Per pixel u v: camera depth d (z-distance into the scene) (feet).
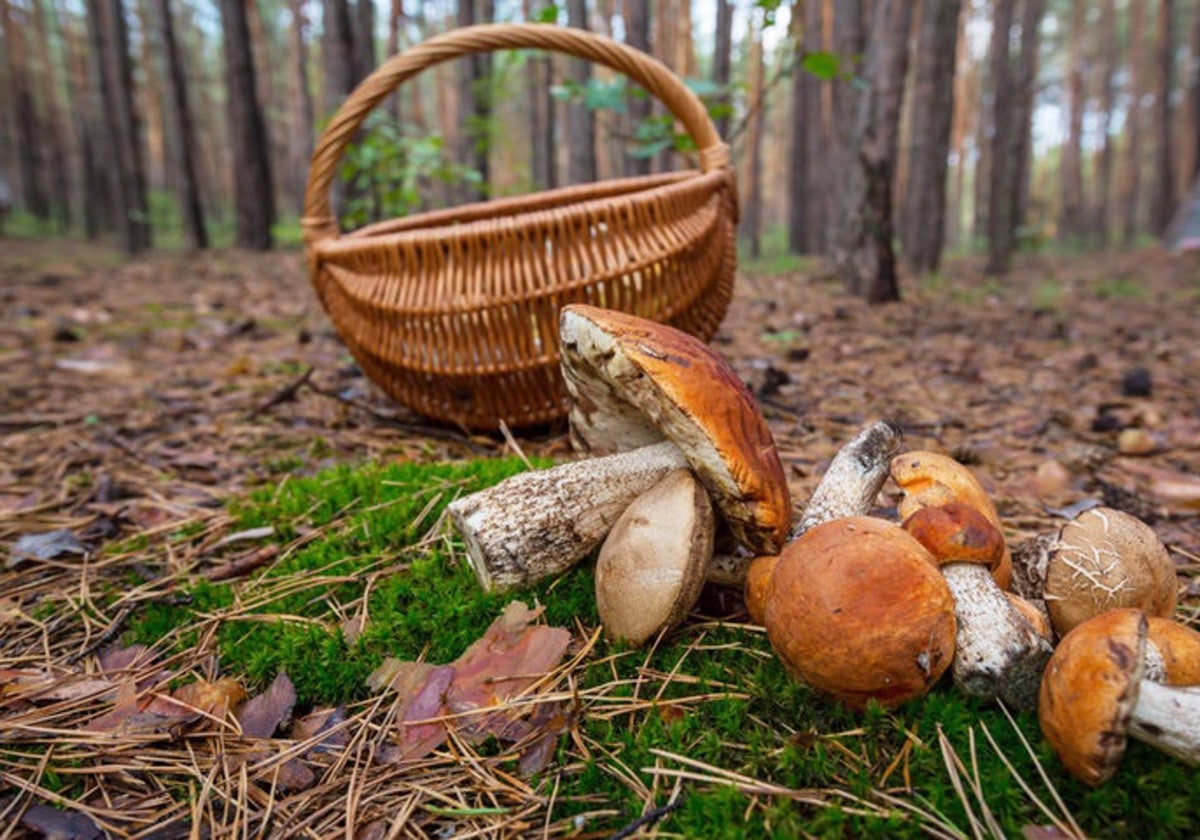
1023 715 0.91
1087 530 1.00
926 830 0.81
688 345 1.05
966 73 17.74
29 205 15.10
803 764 0.89
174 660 1.16
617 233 1.89
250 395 2.69
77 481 1.86
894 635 0.83
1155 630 0.84
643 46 5.52
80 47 15.23
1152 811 0.79
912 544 0.88
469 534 1.17
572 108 6.15
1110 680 0.75
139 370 3.14
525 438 2.13
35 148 14.87
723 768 0.90
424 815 0.89
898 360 3.39
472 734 0.97
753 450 1.01
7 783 0.93
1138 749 0.86
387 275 1.98
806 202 11.28
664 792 0.88
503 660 1.06
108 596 1.36
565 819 0.86
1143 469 1.94
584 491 1.16
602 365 1.06
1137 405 2.57
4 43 15.03
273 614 1.25
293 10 12.00
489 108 6.00
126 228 8.52
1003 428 2.35
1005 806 0.83
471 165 9.50
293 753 0.98
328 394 2.39
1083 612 0.96
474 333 1.91
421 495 1.56
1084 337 4.07
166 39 8.39
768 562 1.04
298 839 0.86
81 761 0.98
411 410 2.35
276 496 1.68
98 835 0.87
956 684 0.94
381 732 1.00
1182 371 3.20
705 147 2.19
